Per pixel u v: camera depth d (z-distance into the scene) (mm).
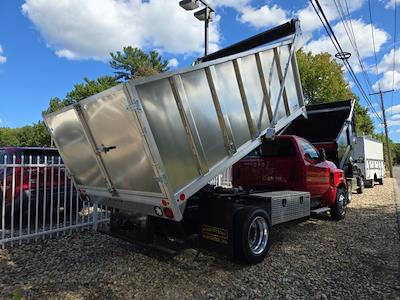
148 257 5211
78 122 4641
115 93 3777
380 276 4520
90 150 4762
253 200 5453
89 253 5410
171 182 4020
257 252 4961
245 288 4117
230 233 4730
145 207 4453
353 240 6352
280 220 5527
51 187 6512
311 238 6496
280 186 7078
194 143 4336
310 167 7008
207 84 4633
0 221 7160
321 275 4547
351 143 11492
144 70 45844
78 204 6797
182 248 4500
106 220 7035
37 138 47594
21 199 5992
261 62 5691
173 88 4109
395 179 29469
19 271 4645
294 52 6465
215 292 4004
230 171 8109
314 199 7500
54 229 6344
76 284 4215
